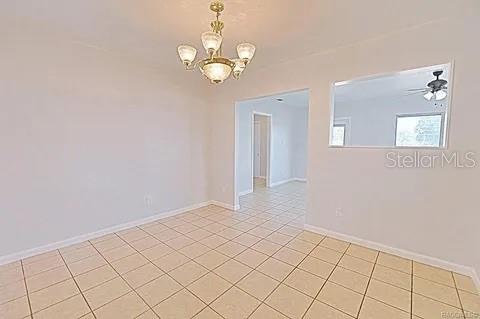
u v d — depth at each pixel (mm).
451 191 2264
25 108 2502
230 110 4227
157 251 2748
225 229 3420
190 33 2557
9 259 2469
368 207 2785
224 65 1813
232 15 2160
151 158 3660
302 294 1991
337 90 5148
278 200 5141
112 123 3180
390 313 1770
